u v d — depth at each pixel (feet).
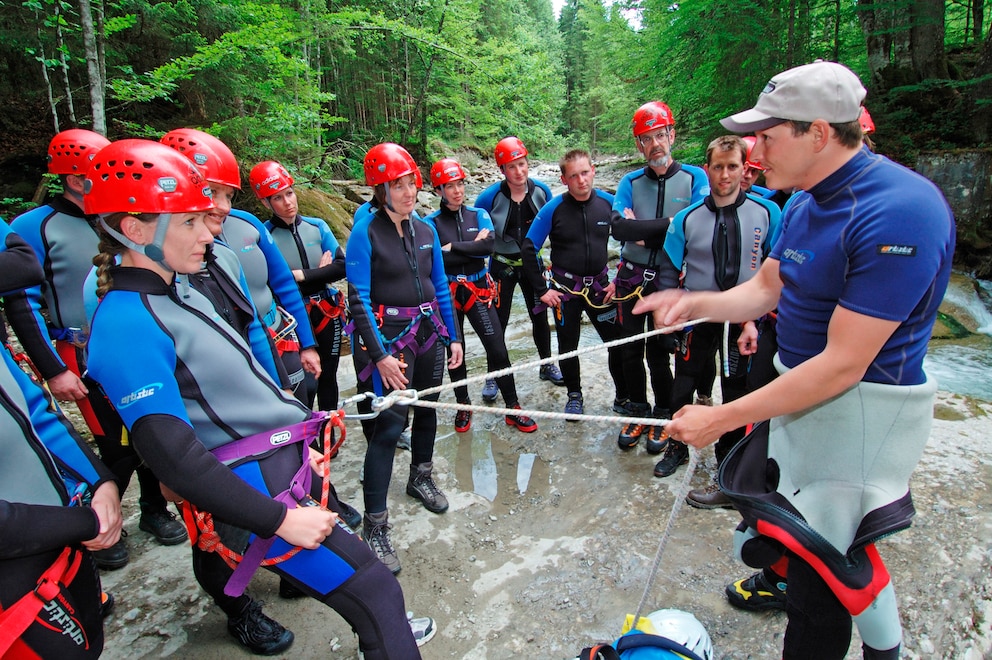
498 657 6.64
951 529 7.96
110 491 4.65
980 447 10.00
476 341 19.02
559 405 13.06
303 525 4.45
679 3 35.55
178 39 26.91
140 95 22.29
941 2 30.07
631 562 7.98
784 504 4.76
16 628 3.83
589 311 11.92
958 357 17.30
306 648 6.81
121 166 4.20
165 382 4.25
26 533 3.79
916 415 4.34
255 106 30.63
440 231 12.65
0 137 24.03
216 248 6.86
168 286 4.62
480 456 11.21
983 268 23.08
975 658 6.34
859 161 4.22
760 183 26.35
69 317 8.13
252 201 27.02
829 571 4.46
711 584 7.48
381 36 48.60
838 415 4.44
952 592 6.97
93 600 4.61
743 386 9.44
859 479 4.49
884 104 30.91
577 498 9.67
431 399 9.37
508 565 8.16
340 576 4.77
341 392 14.39
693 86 36.58
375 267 8.77
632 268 11.19
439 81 57.93
